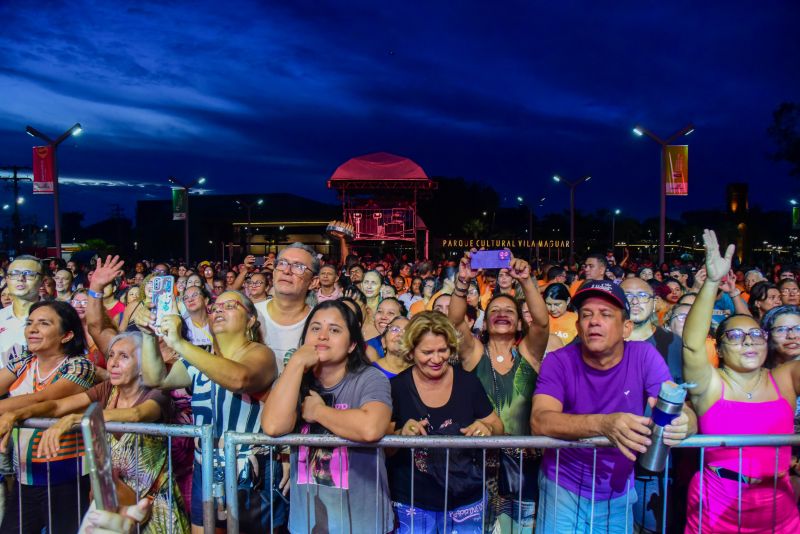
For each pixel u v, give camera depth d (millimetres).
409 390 3346
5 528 3727
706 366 3168
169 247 68688
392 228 40750
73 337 4043
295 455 3170
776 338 4047
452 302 4289
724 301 7004
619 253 80500
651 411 2754
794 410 3418
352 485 3078
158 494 3527
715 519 3137
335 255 52312
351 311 3242
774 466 3031
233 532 3010
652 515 3773
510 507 3818
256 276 8227
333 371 3217
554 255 66188
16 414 3357
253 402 3557
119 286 12094
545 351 4504
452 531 3264
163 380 3604
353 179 39375
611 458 3084
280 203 70875
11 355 4238
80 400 3732
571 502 3148
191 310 5828
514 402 4086
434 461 3262
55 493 3686
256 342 3791
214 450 3346
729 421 3186
